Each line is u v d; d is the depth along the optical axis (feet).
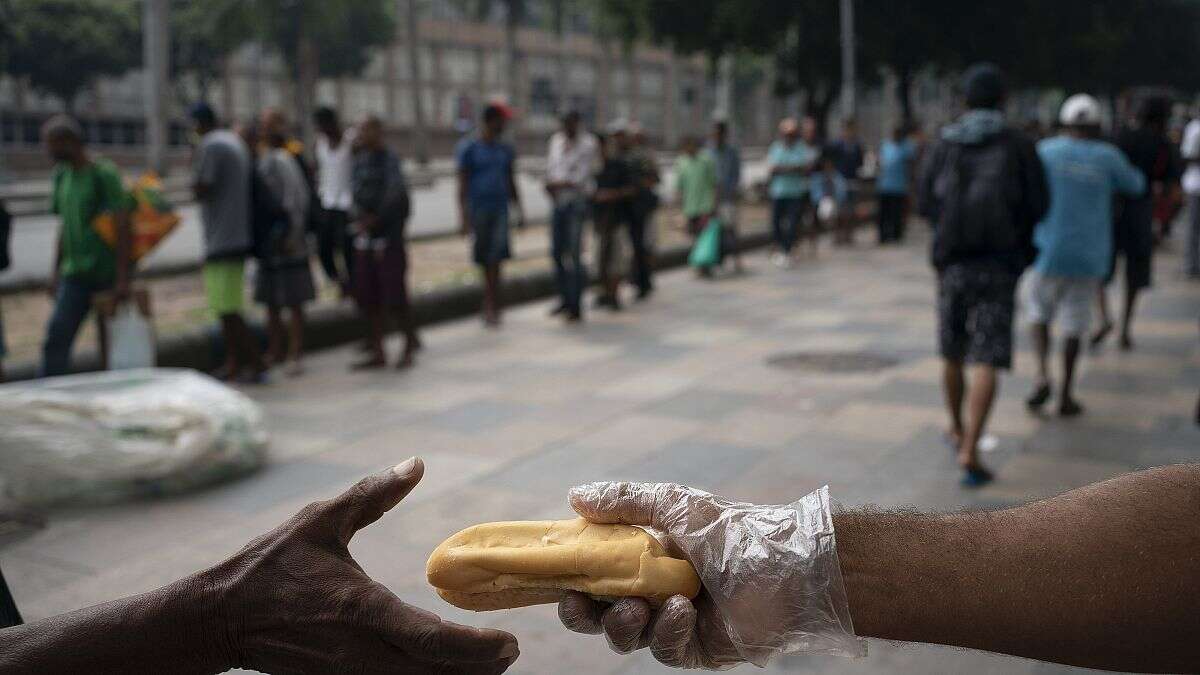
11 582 11.05
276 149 22.13
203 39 142.51
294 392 20.62
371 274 22.54
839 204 50.01
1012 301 14.47
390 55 200.75
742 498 13.55
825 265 41.91
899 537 3.29
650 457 15.55
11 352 22.62
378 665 3.02
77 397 14.12
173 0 140.97
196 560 11.69
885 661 9.16
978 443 14.56
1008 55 80.84
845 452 15.67
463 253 41.52
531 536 3.49
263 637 3.09
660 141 228.84
